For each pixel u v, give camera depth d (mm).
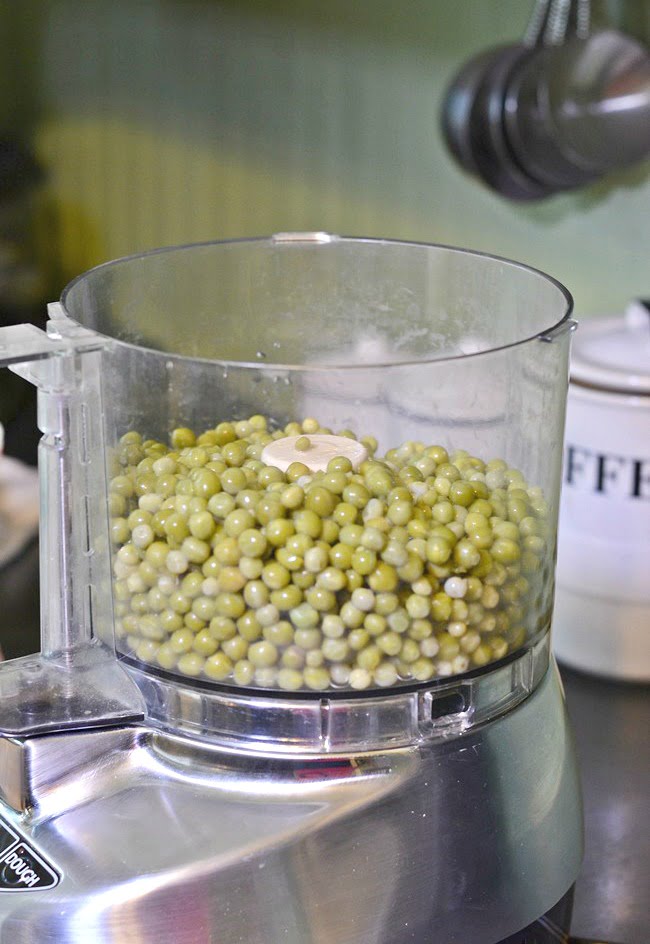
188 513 479
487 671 513
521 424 513
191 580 480
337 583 463
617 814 759
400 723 496
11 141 1566
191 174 1539
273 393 536
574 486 850
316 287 644
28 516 1079
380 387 490
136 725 508
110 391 499
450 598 479
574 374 836
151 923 469
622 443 820
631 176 1362
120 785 496
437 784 496
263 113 1481
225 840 476
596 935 648
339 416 561
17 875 486
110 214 1585
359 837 483
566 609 889
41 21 1508
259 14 1434
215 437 553
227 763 491
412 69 1413
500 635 512
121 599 516
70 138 1560
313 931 479
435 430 509
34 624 953
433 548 469
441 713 503
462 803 501
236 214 1542
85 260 1604
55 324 506
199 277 623
